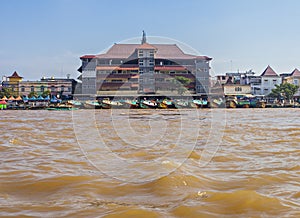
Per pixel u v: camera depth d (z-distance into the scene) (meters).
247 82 96.00
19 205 4.99
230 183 6.18
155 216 4.48
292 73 101.38
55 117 31.95
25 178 6.60
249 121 24.86
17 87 86.88
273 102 79.81
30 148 10.63
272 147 10.79
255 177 6.61
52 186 6.06
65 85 87.25
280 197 5.27
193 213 4.58
